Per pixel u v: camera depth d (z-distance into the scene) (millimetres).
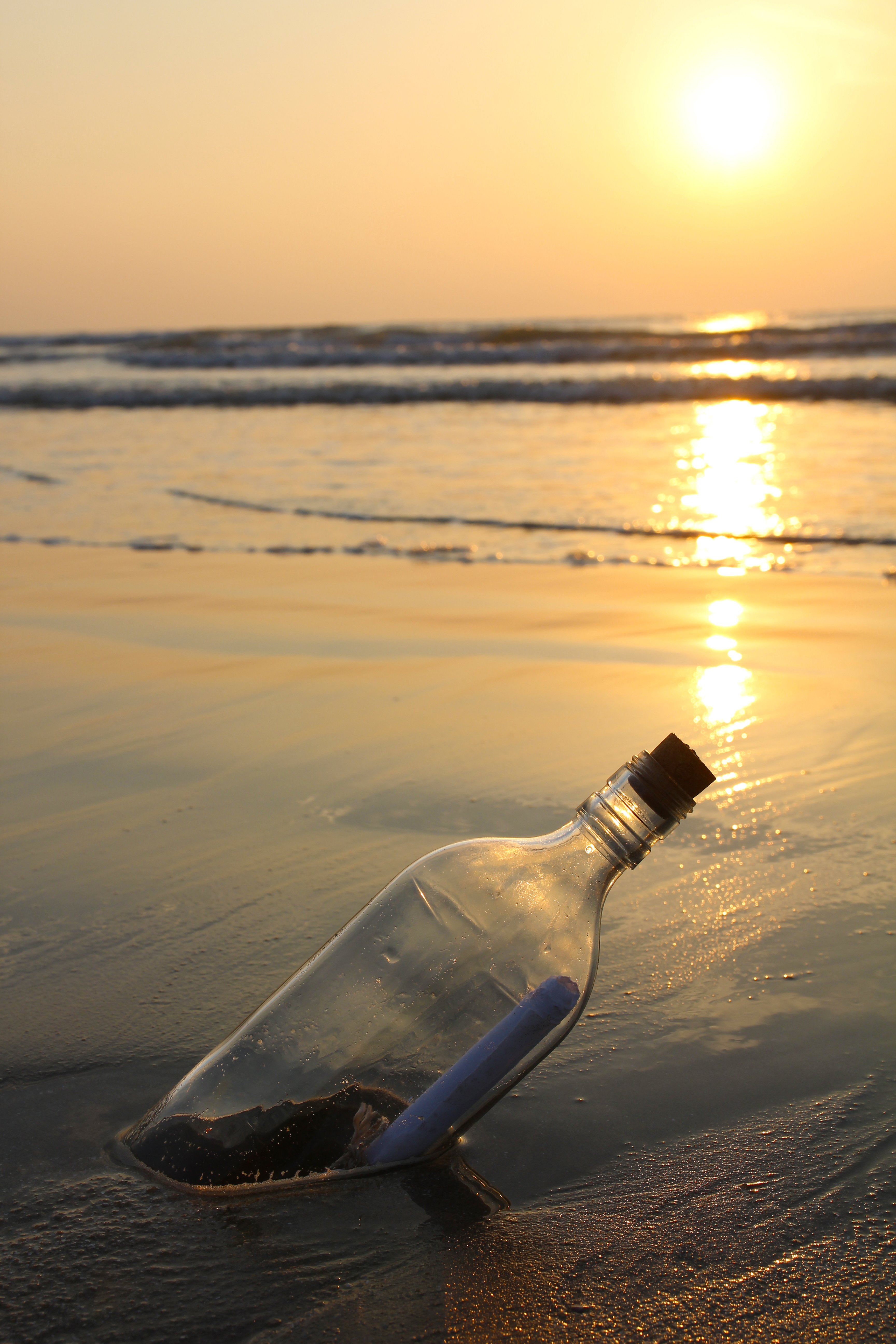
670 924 937
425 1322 647
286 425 5836
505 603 2252
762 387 6266
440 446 4934
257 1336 641
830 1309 653
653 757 683
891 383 6000
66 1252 671
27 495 3998
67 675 1715
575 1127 752
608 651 1823
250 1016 737
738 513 3348
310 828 1103
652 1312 652
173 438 5465
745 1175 721
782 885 983
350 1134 695
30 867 1031
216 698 1585
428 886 702
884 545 2850
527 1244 681
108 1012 846
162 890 992
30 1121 751
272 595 2357
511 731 1405
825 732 1377
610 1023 833
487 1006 686
